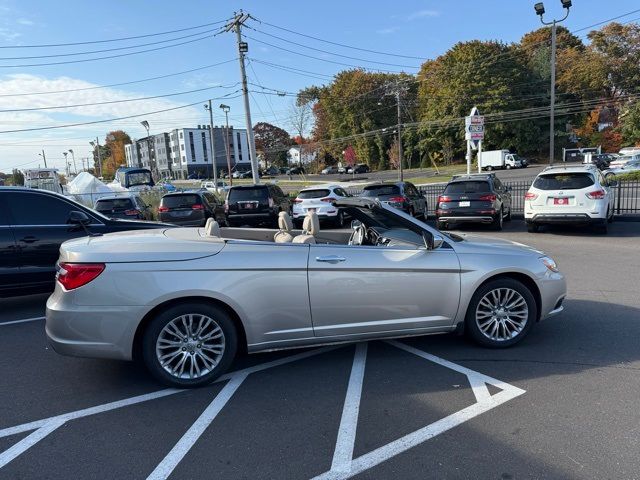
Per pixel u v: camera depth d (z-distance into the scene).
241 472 2.83
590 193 11.48
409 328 4.39
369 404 3.63
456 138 68.44
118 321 3.77
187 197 15.13
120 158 132.50
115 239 4.18
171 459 2.98
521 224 14.92
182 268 3.85
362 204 4.73
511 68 64.44
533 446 2.99
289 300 4.07
